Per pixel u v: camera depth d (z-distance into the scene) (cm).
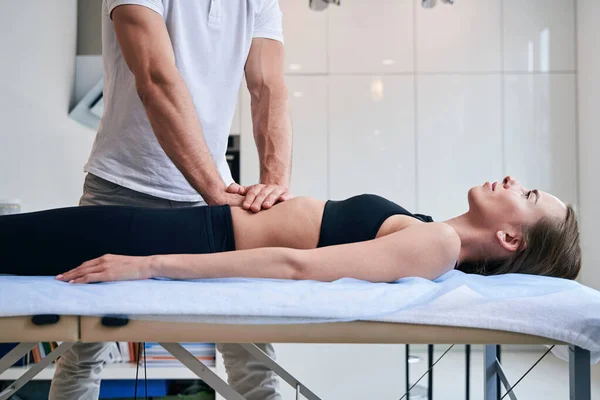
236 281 106
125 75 147
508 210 135
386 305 95
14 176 212
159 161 147
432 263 110
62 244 119
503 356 212
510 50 393
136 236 121
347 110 392
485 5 392
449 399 239
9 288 93
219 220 125
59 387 151
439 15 392
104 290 94
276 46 167
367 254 109
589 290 108
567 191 393
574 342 97
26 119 223
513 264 136
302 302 94
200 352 247
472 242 137
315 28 392
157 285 97
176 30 143
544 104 393
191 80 148
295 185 392
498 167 392
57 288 94
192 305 92
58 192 261
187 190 152
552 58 393
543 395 179
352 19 392
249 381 150
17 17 215
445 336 97
